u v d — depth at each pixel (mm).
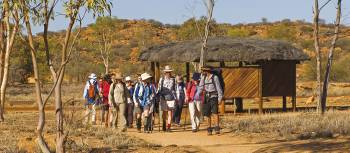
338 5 22375
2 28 23391
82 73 70562
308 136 15773
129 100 20375
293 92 27766
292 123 18531
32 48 10672
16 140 15336
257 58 26172
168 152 13469
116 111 19547
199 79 18984
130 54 87250
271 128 17875
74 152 13602
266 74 27281
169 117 19531
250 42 28109
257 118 21156
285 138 15914
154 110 19406
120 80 19250
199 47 26797
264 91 27219
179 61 26734
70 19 10438
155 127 21094
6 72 23250
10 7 10359
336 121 17734
